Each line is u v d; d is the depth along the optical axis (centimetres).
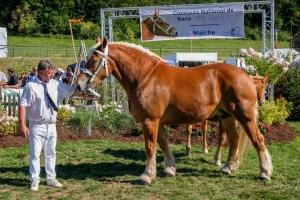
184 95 666
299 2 5606
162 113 670
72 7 6050
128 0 6178
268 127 1092
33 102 633
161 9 1552
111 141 1055
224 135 793
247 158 848
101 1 6044
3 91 1361
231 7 1515
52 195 628
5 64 3122
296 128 1230
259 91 805
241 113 670
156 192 635
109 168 791
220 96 679
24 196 623
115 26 4981
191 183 681
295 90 1462
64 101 1409
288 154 901
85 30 5706
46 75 638
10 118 1117
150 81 667
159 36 1569
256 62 1257
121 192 638
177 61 2194
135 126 1163
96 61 670
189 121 682
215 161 805
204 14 1529
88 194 632
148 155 676
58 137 1081
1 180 710
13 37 5500
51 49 4150
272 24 1519
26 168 788
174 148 952
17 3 6059
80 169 786
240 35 1523
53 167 672
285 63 1334
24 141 1043
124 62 678
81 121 1147
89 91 670
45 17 5869
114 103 1242
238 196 612
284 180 687
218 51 4338
